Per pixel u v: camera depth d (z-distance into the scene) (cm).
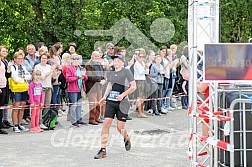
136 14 1864
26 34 1738
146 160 745
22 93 991
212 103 603
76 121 1062
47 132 991
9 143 875
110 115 767
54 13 1742
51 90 1053
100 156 759
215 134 579
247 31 2211
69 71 1058
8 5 1686
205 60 542
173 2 2016
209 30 600
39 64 1027
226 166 571
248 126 546
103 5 1841
